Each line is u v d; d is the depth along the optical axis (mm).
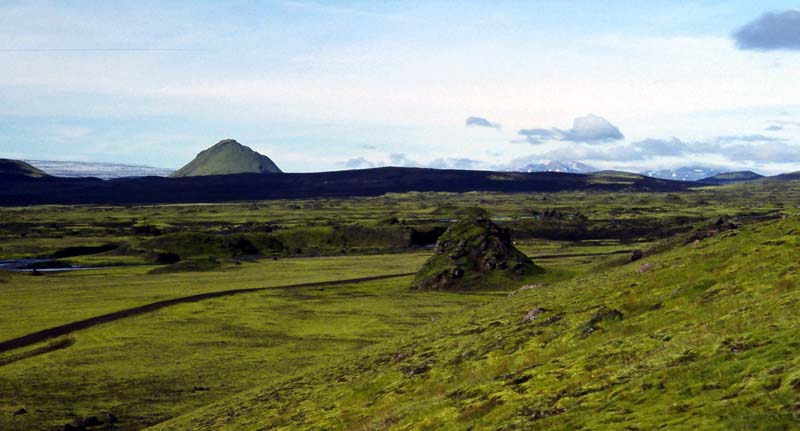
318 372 60531
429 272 159375
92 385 74500
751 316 26562
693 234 93938
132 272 196500
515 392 27453
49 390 72500
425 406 31109
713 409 17375
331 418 40062
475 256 162375
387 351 59500
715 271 42188
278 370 79875
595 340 35906
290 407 47656
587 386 24172
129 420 61156
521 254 165625
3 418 62156
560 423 20906
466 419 26203
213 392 70688
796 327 21844
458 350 46625
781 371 18219
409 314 121562
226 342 98688
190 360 86875
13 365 84875
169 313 124750
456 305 131500
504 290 150125
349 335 102562
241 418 49219
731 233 63594
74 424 59344
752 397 17188
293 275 186750
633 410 19797
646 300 41969
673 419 17766
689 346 24875
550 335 40719
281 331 107188
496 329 49906
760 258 41344
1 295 146750
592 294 51406
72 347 95875
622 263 98562
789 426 14805
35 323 114688
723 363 20750
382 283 166500
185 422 54781
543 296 64062
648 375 22344
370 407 40062
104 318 119438
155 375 78812
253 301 138750
